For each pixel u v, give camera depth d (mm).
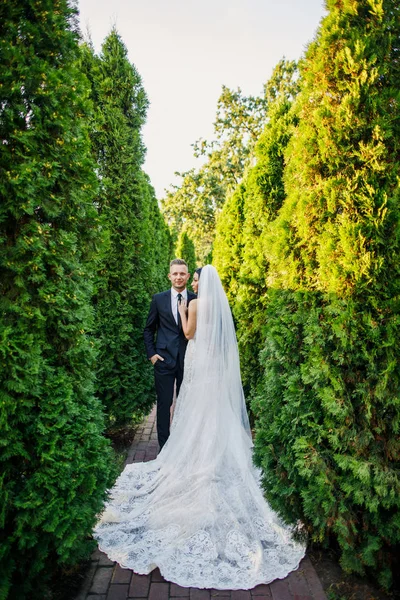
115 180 4324
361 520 2266
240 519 2744
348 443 2170
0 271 1906
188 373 3463
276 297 2672
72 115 2150
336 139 2213
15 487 1919
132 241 4371
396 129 2104
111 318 4207
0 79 1813
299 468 2299
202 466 3000
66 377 2102
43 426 1934
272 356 2682
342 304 2154
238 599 2119
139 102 4641
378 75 2111
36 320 1958
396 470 2088
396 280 2023
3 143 1892
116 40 4465
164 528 2670
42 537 1951
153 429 5109
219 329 3387
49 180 1979
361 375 2174
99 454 2281
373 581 2289
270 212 4426
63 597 2105
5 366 1815
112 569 2344
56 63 2090
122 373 4359
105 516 2791
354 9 2199
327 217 2309
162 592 2158
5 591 1729
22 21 1927
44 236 1974
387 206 2066
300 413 2385
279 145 4430
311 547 2586
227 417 3277
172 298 4254
